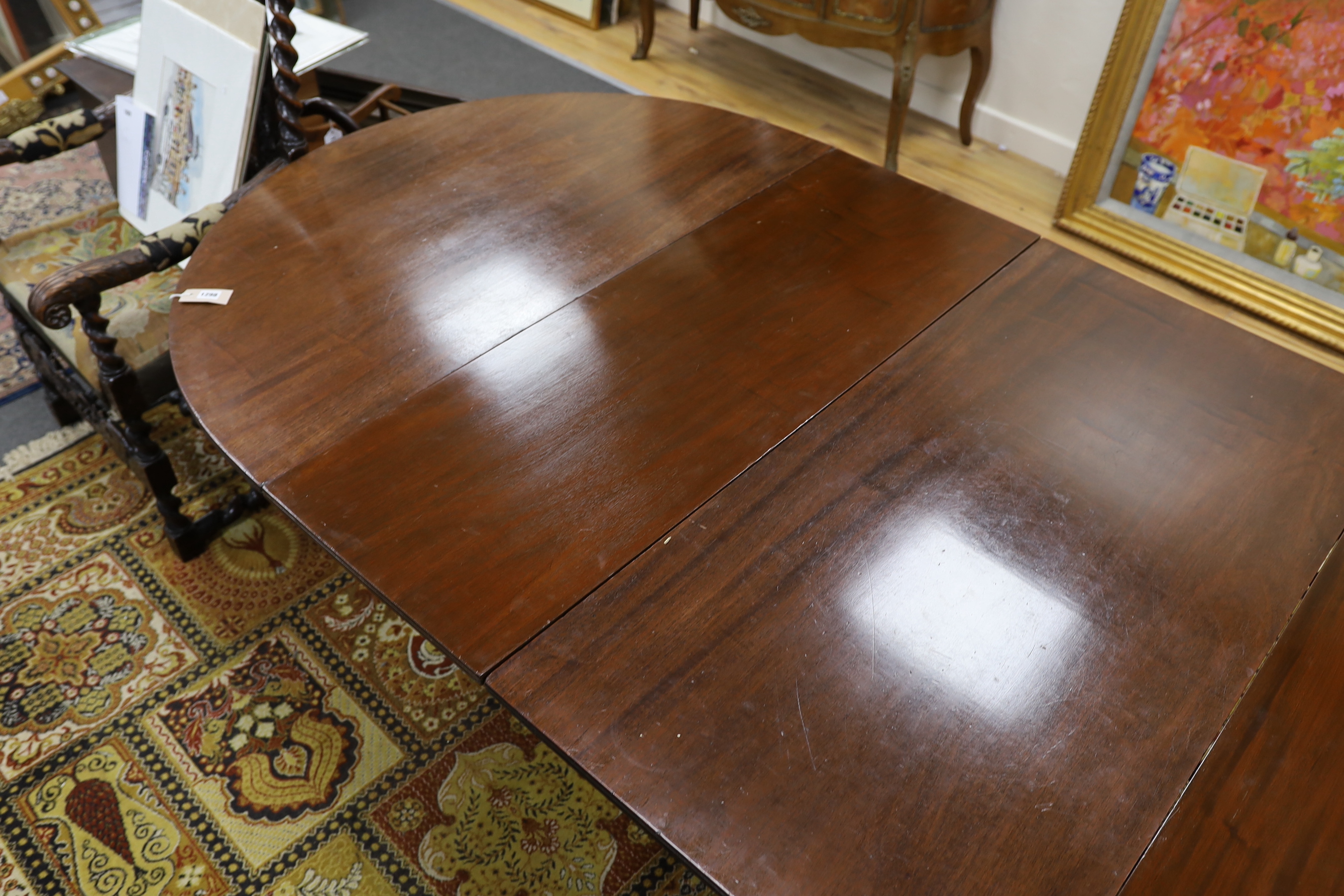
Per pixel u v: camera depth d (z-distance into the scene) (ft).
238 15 5.65
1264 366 4.05
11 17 10.28
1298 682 3.02
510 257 4.53
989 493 3.54
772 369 3.99
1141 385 3.95
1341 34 6.81
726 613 3.17
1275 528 3.45
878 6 8.57
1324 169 7.29
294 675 5.58
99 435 6.93
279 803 5.04
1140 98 8.04
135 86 6.48
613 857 4.82
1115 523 3.45
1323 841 2.68
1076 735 2.89
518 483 3.54
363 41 6.94
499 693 2.97
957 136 10.16
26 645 5.72
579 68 11.19
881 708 2.94
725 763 2.82
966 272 4.46
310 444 3.67
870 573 3.29
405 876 4.77
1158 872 2.62
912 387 3.92
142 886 4.75
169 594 5.98
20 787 5.11
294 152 5.44
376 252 4.54
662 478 3.57
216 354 4.03
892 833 2.68
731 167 5.11
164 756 5.23
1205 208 8.11
